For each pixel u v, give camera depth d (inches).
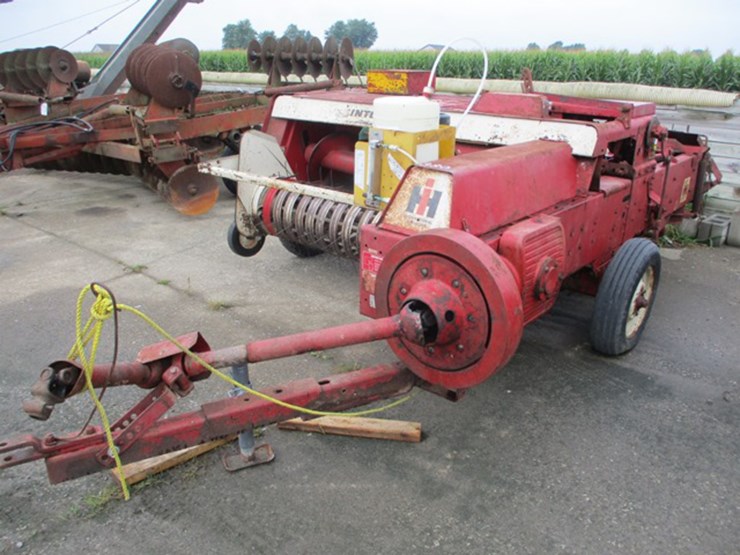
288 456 115.5
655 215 173.3
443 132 126.6
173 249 232.8
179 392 87.9
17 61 324.2
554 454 115.1
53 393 75.4
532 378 139.8
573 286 159.5
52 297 189.5
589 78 731.4
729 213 245.6
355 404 103.2
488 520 99.9
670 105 521.0
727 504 102.7
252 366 145.3
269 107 199.0
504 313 88.1
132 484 108.0
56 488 108.1
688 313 172.6
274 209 172.4
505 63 771.4
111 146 264.7
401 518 100.5
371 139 126.6
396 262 99.9
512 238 105.0
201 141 315.0
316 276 203.3
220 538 97.0
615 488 106.4
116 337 80.6
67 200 309.9
